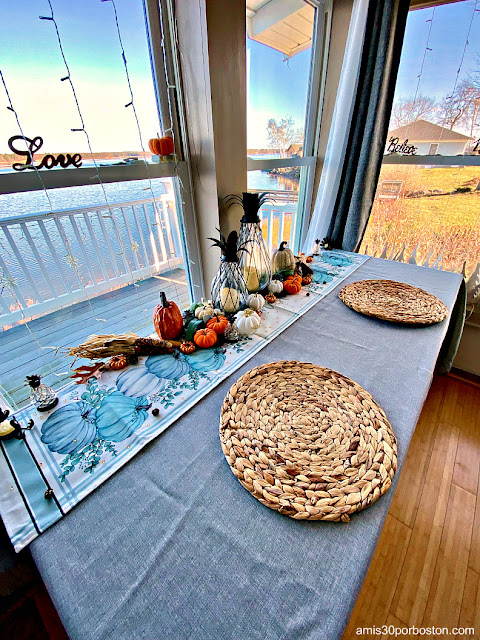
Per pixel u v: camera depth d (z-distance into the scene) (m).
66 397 0.72
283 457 0.55
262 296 1.13
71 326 1.20
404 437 0.61
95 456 0.58
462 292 1.40
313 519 0.47
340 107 1.46
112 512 0.49
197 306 1.00
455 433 1.48
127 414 0.67
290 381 0.73
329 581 0.40
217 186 1.11
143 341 0.85
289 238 2.12
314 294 1.22
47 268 0.94
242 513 0.48
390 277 1.35
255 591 0.39
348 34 1.34
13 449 0.59
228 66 0.97
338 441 0.58
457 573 0.98
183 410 0.68
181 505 0.50
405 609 0.91
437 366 1.74
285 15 1.28
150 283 1.24
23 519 0.47
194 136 1.05
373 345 0.90
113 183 0.91
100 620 0.37
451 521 1.12
